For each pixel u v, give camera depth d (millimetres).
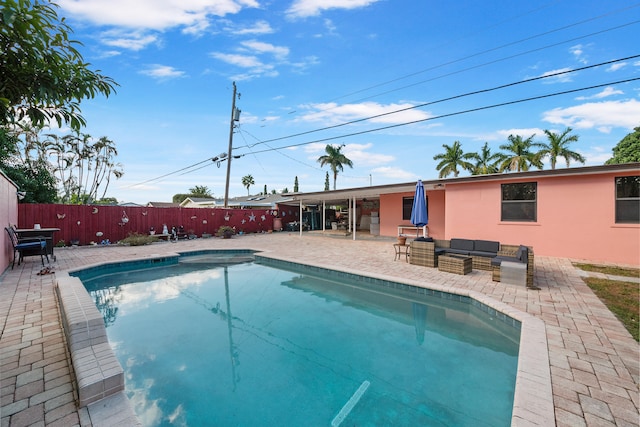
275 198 33250
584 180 8617
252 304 6105
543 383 2775
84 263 8773
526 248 6695
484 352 4023
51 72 2008
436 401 3010
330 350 4133
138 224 14555
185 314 5555
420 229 14383
